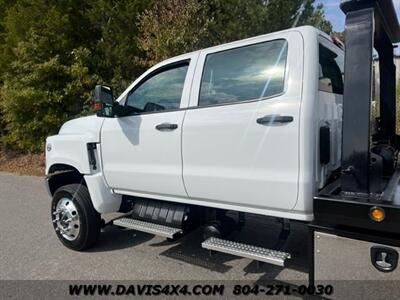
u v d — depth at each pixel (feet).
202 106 10.34
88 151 12.90
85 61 35.24
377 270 7.25
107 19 35.63
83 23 37.14
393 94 11.96
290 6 28.96
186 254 13.11
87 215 13.17
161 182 11.27
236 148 9.46
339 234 7.66
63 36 35.17
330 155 9.57
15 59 36.88
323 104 9.24
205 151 10.09
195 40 27.45
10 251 13.98
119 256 13.12
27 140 36.81
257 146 9.09
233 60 9.98
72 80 34.65
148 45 29.27
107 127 12.57
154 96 11.79
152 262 12.53
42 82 34.55
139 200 12.74
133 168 11.93
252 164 9.23
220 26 28.63
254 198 9.36
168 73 11.50
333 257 7.77
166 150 10.97
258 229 13.92
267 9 28.48
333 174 9.73
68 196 13.58
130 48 34.63
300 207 8.61
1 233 16.22
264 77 9.30
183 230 11.54
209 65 10.48
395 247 7.04
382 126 12.10
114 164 12.50
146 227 11.75
